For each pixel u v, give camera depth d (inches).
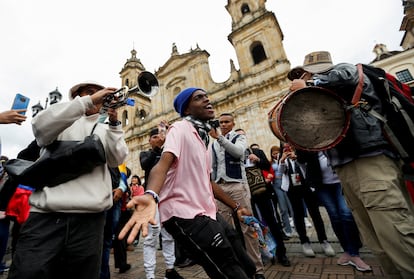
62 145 59.6
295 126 78.9
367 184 70.1
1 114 88.3
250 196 131.8
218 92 730.8
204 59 816.3
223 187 119.0
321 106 77.8
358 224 83.0
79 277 56.0
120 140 70.7
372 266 112.8
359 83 72.9
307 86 78.2
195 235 51.1
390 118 71.0
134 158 860.0
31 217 56.2
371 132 71.5
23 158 73.0
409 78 759.7
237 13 793.6
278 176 218.7
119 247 158.1
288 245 174.6
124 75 1082.7
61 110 57.9
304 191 148.3
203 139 69.4
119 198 131.9
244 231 106.2
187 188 57.0
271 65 639.1
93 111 72.6
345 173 79.7
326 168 129.3
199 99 73.0
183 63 848.9
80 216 58.2
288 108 79.9
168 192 57.5
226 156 123.3
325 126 77.2
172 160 54.1
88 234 58.6
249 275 56.1
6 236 138.7
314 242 173.9
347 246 118.0
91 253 57.8
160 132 128.3
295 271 118.0
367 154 70.7
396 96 70.7
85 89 79.1
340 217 124.0
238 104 656.4
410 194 72.1
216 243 49.8
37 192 58.3
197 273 137.3
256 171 146.4
